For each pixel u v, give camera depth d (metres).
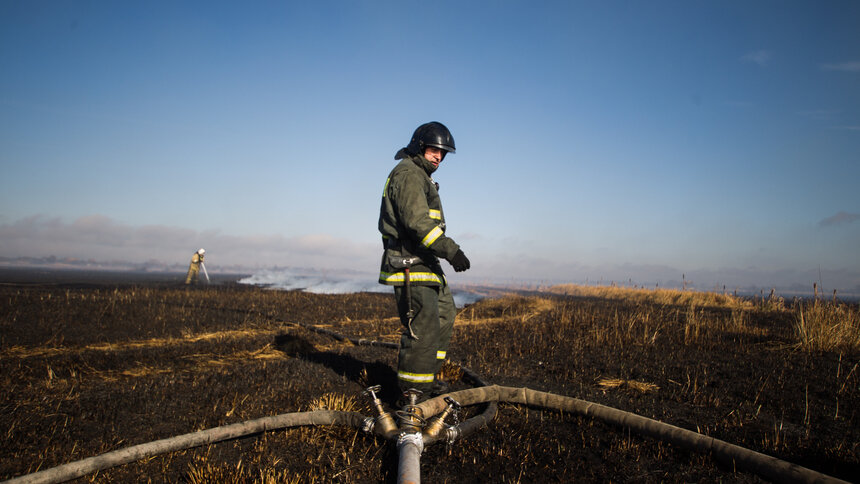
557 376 4.83
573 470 2.71
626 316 9.30
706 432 3.19
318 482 2.60
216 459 2.87
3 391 4.12
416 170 3.45
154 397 4.00
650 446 2.96
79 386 4.39
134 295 13.09
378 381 4.57
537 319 9.05
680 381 4.54
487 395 3.75
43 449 2.96
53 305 10.02
